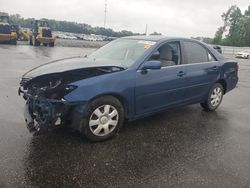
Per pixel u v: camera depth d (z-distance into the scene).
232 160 4.17
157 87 5.10
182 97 5.70
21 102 6.49
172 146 4.55
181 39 5.77
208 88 6.29
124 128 5.20
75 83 4.23
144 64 4.90
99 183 3.45
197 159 4.15
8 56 17.56
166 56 5.37
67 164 3.83
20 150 4.14
